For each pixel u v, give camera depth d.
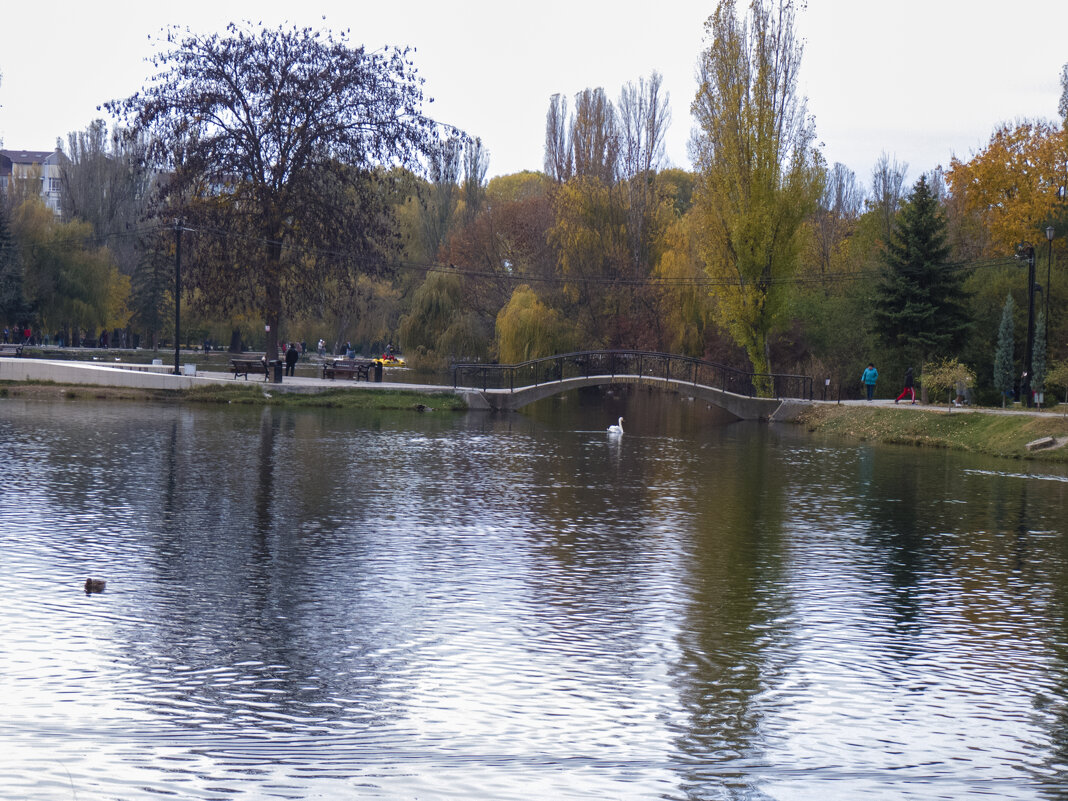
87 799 8.71
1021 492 28.12
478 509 23.05
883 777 9.97
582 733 10.80
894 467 33.56
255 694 11.54
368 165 51.88
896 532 21.86
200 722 10.67
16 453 28.22
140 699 11.23
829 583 17.27
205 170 49.84
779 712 11.58
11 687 11.39
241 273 49.88
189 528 19.61
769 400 55.12
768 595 16.39
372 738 10.45
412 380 66.19
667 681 12.44
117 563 16.75
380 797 9.03
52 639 13.00
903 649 13.92
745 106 54.81
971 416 42.72
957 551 20.09
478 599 15.61
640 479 28.97
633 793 9.39
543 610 15.16
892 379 59.03
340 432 38.16
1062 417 39.03
